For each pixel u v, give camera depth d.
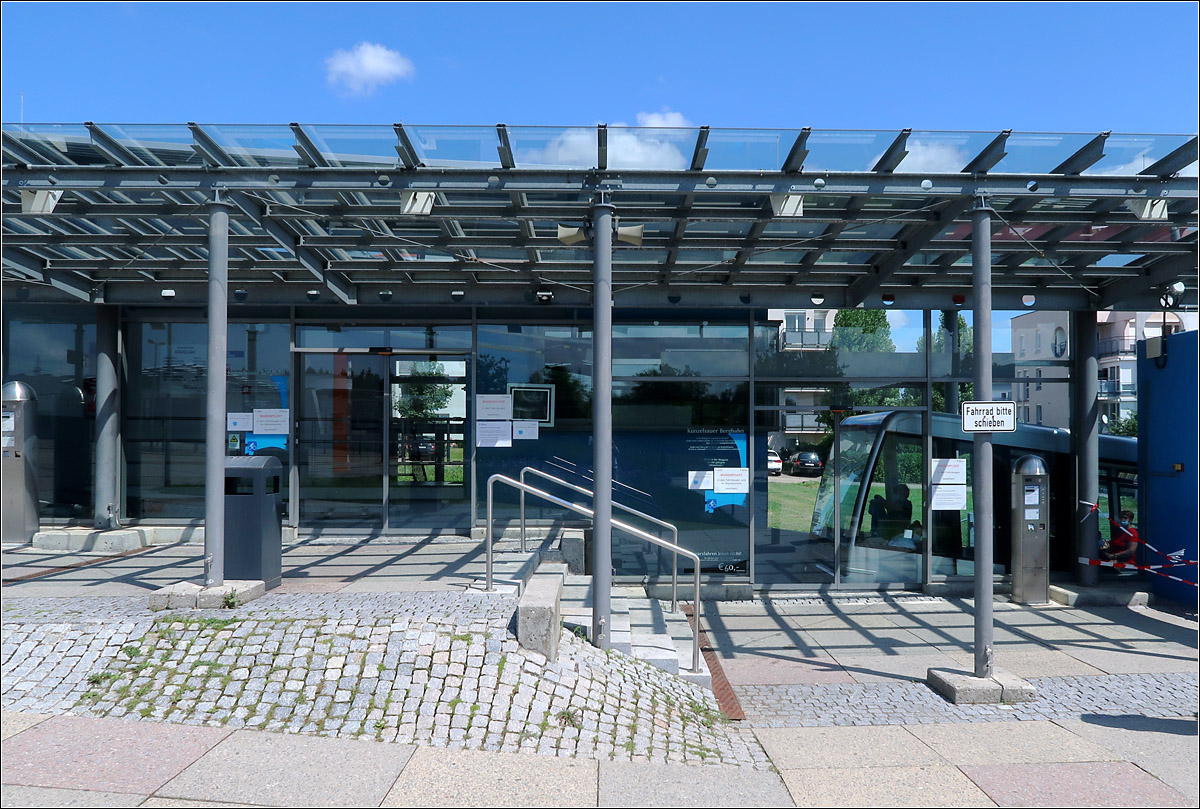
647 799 3.85
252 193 6.26
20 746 4.04
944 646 7.26
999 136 5.85
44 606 5.65
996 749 4.71
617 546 9.27
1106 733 5.01
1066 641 7.46
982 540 5.95
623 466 9.34
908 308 9.23
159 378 9.55
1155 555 9.49
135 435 9.52
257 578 5.96
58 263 8.24
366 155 5.98
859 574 9.47
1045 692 5.96
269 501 6.13
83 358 9.59
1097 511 9.55
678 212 6.49
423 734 4.32
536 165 6.00
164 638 5.04
